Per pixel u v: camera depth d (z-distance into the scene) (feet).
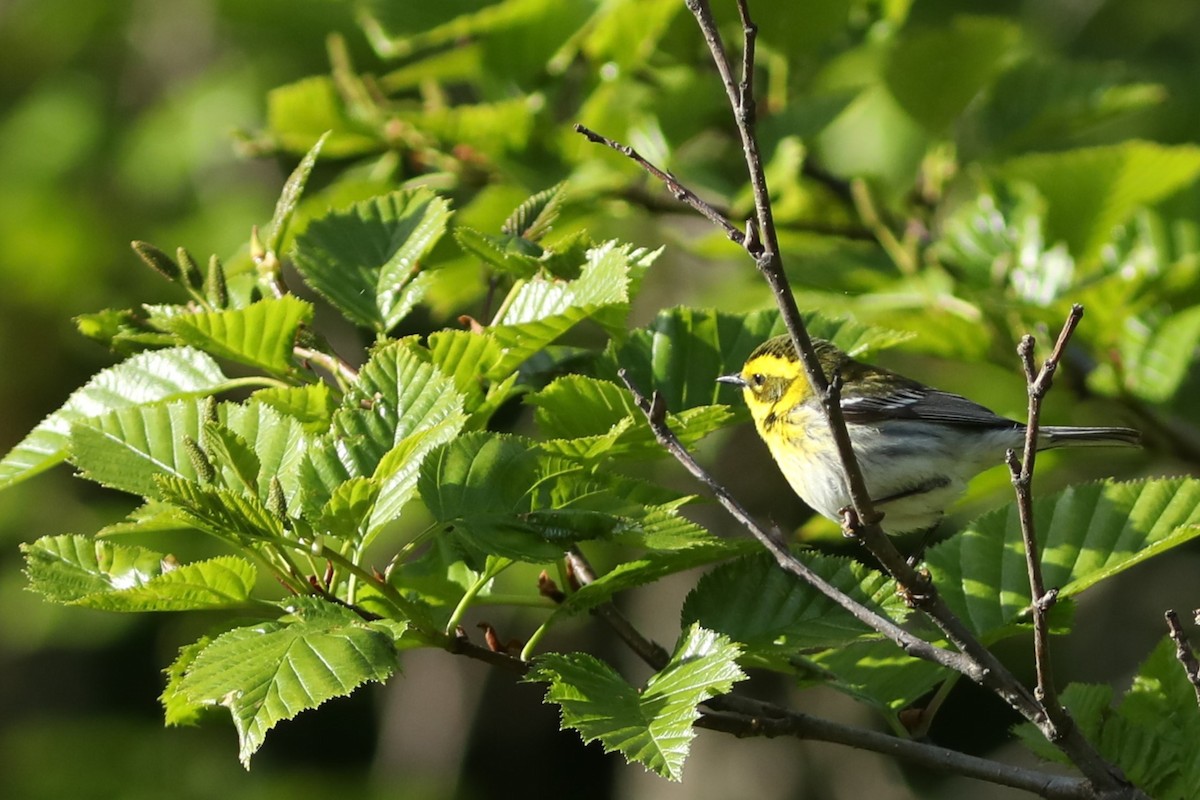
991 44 37.22
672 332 28.12
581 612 21.74
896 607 22.21
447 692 69.36
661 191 38.50
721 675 19.21
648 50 37.65
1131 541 24.70
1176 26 65.26
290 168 64.49
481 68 38.58
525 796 71.72
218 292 24.90
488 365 23.34
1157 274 34.35
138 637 70.49
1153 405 36.99
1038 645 19.56
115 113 69.77
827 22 37.22
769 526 21.93
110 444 22.12
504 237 25.32
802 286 36.99
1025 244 38.45
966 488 32.55
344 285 25.30
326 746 72.23
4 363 68.23
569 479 21.13
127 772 62.64
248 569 20.54
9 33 71.61
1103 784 20.40
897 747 21.85
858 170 40.93
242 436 21.58
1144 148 35.83
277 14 62.03
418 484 20.81
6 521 65.57
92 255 67.36
